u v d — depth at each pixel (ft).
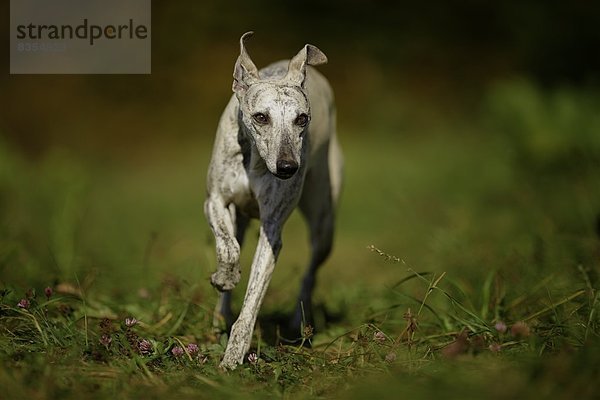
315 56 23.50
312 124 26.71
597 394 18.47
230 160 23.49
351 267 41.04
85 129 79.87
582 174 43.88
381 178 61.21
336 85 86.22
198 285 28.73
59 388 19.54
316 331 27.96
